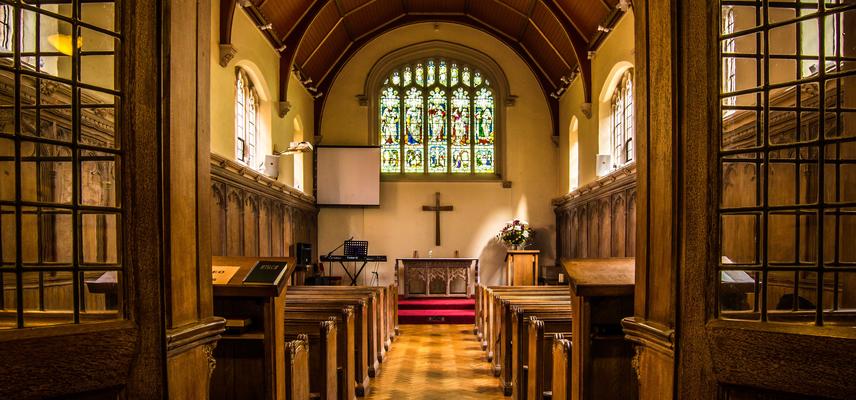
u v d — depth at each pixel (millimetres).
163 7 2492
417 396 7148
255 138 12273
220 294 4258
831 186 4625
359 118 17203
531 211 17250
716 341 2377
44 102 5207
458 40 17469
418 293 15711
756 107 2662
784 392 2186
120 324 2256
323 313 6586
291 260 4594
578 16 12797
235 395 4492
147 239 2369
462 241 17156
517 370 6207
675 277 2539
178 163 2678
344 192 16641
